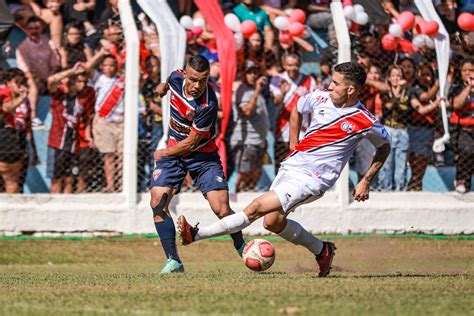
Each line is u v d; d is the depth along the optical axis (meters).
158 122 30.34
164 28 29.44
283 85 30.75
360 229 31.72
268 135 31.41
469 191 32.72
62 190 30.20
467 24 31.62
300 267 23.64
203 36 30.47
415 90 31.30
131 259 28.02
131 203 30.16
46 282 16.47
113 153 30.30
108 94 29.98
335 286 14.46
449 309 11.52
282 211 16.47
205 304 12.05
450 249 29.97
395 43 31.27
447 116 31.92
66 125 29.69
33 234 29.77
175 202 30.50
